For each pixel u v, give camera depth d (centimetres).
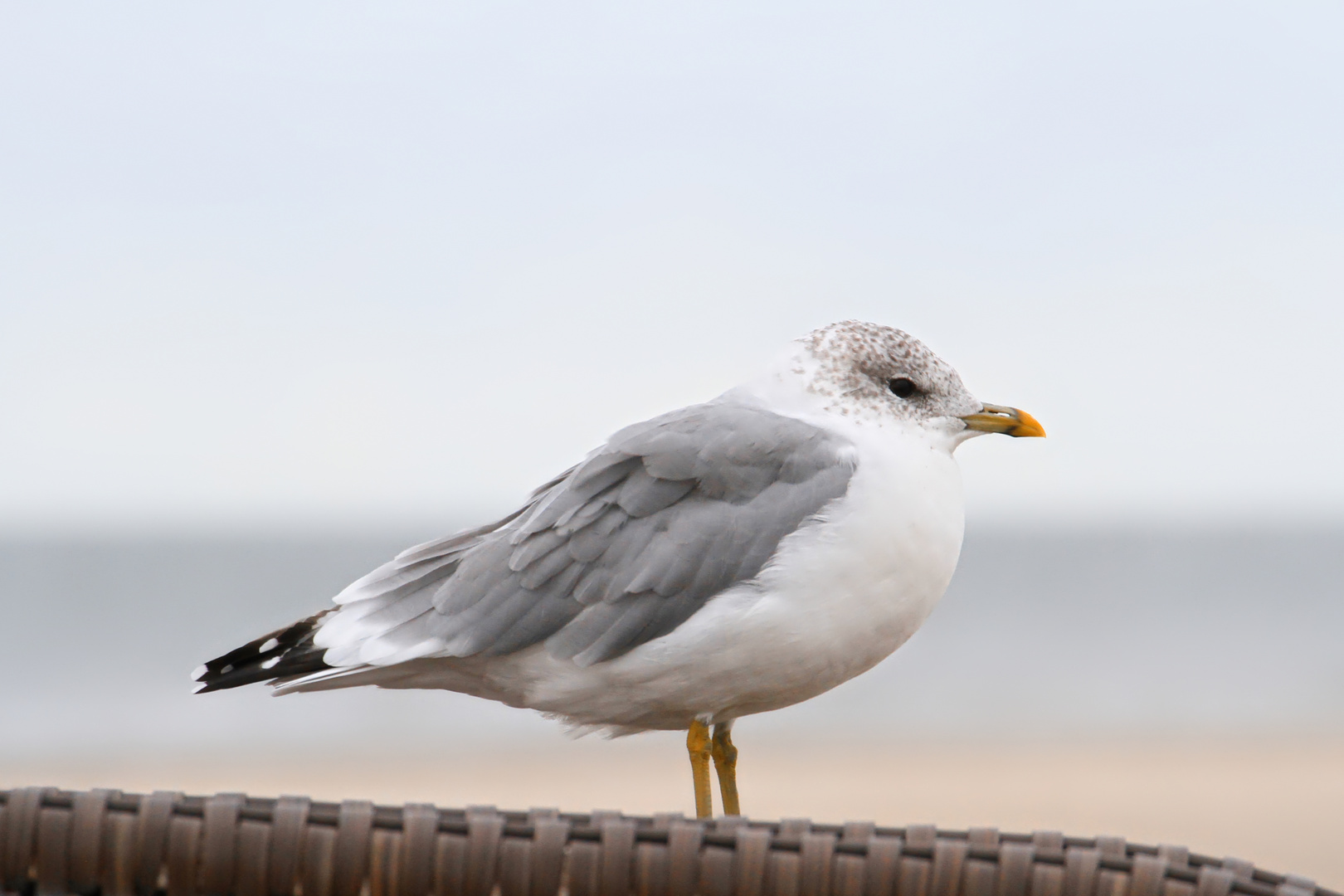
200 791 2870
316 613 965
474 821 544
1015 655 4706
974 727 3559
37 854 544
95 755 3316
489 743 3366
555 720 967
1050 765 3092
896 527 871
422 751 3275
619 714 920
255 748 3344
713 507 888
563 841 543
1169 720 3628
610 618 882
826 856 536
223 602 6775
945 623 5381
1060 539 8650
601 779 2875
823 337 962
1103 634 5172
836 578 859
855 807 2647
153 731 3584
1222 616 5619
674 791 2720
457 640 908
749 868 536
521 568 905
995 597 6106
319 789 2864
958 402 947
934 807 2652
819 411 932
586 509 903
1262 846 2327
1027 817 2556
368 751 3284
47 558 7356
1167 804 2683
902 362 941
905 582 878
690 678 874
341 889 541
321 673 941
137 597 6562
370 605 950
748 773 3016
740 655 864
